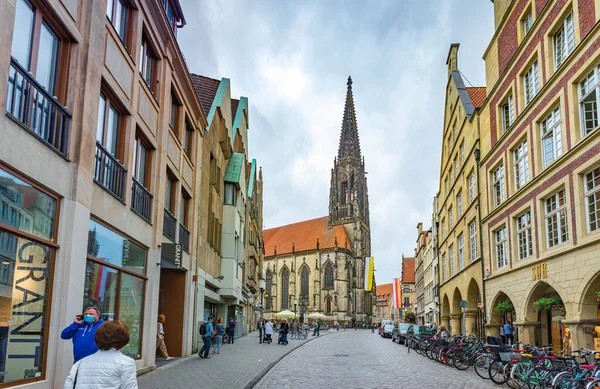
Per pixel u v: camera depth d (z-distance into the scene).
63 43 10.82
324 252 112.81
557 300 19.09
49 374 9.81
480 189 29.31
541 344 22.61
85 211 11.16
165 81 18.03
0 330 8.49
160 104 17.77
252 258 56.62
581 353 14.27
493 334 27.02
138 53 15.12
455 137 37.47
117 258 13.80
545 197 20.17
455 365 19.39
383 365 20.94
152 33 16.70
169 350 21.28
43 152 9.59
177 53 19.17
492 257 27.12
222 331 25.19
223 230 33.12
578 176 17.14
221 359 21.16
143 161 16.69
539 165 20.83
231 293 32.47
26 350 9.24
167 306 21.50
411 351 30.58
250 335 51.31
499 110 26.45
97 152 12.41
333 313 108.31
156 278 17.05
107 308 13.14
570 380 11.74
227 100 32.62
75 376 4.71
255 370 17.08
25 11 9.24
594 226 16.45
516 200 23.34
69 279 10.41
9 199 8.61
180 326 21.45
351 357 25.33
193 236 22.89
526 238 22.48
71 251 10.50
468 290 32.59
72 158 10.77
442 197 44.84
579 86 17.45
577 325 16.94
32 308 9.45
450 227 41.38
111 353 4.88
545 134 20.48
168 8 20.11
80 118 11.03
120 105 13.91
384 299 155.88
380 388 13.96
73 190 10.74
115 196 13.37
